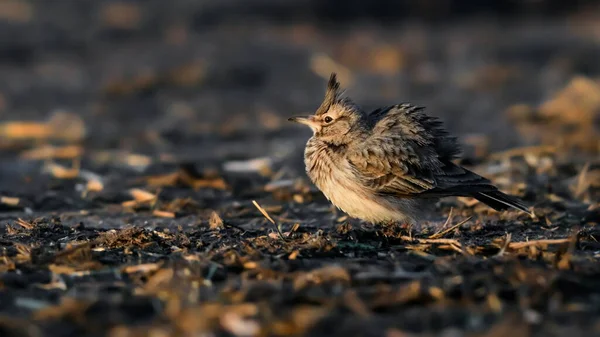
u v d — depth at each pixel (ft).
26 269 30.94
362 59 104.63
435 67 101.71
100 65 103.09
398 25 126.21
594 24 123.85
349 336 24.53
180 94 89.86
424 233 38.32
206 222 41.63
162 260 31.99
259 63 102.89
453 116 79.77
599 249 34.58
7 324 25.17
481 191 37.52
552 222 40.47
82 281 29.73
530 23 127.13
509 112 78.33
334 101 39.99
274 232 37.73
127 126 76.28
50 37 114.93
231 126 75.31
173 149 66.90
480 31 120.06
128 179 53.98
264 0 131.03
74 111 82.69
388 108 40.83
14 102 86.33
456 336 24.41
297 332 24.72
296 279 28.96
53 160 60.90
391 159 37.86
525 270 29.09
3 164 59.77
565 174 52.54
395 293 27.20
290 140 70.08
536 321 25.58
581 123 73.26
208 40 114.73
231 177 53.11
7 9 129.70
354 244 34.88
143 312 26.50
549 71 99.09
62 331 24.98
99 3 133.80
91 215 44.21
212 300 27.04
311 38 116.16
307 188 48.11
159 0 134.51
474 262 30.83
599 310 26.53
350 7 128.77
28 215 44.24
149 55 107.24
